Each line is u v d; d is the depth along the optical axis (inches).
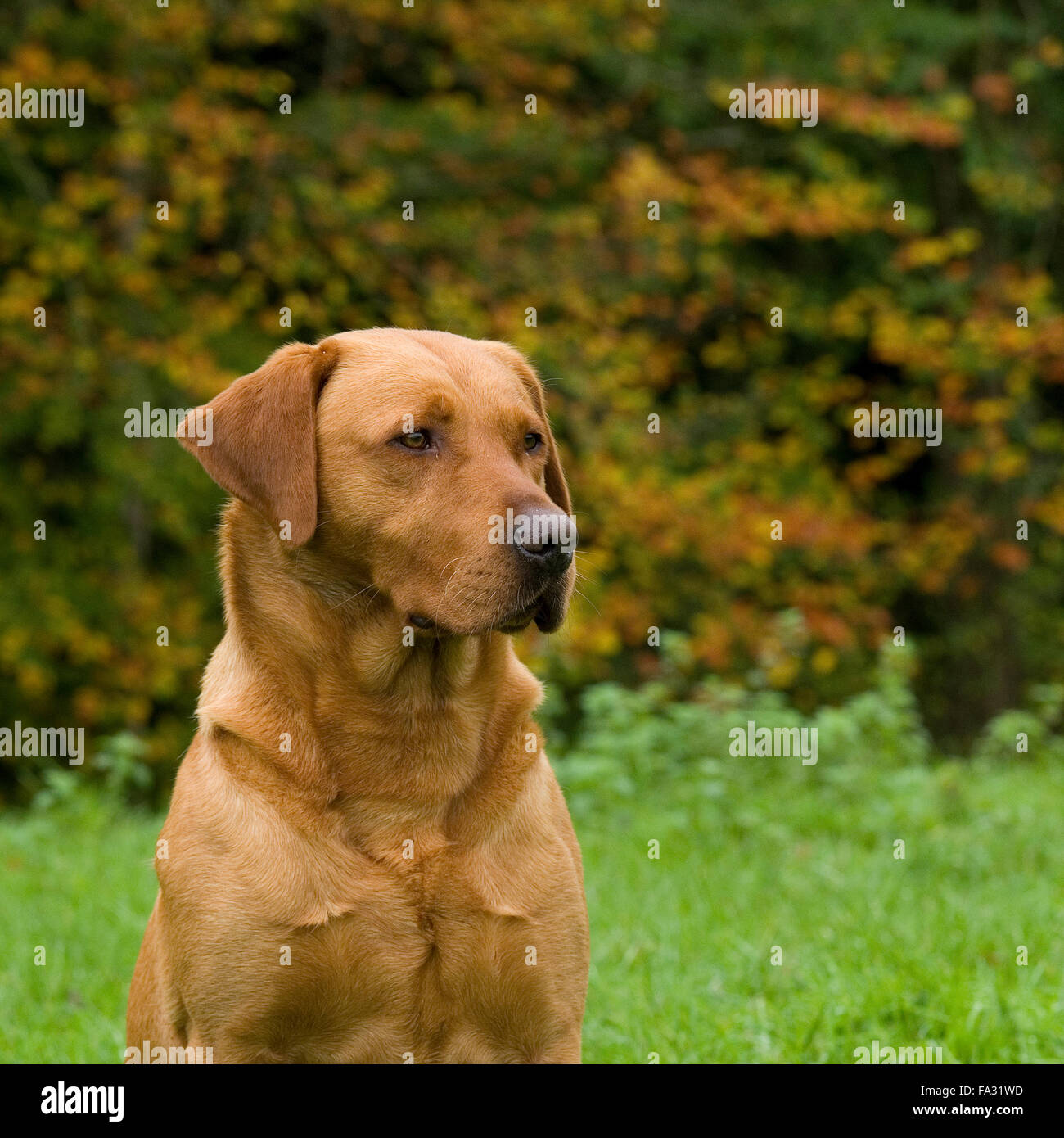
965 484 788.0
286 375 178.5
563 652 496.4
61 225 563.8
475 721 176.1
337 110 619.8
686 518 589.6
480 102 700.0
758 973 244.7
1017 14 774.5
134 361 589.0
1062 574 824.9
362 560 175.6
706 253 641.6
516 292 620.4
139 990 194.1
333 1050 172.1
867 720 416.2
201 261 594.9
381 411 175.2
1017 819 352.5
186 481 592.7
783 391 703.7
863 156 753.0
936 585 696.4
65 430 569.6
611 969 253.8
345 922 166.9
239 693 175.2
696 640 605.6
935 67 657.0
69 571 613.3
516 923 170.6
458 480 173.5
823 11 689.6
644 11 649.6
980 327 628.1
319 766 171.3
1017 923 261.6
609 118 655.8
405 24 633.0
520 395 188.7
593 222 611.5
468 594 169.2
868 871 309.3
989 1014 211.3
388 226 591.5
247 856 167.0
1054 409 856.9
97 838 366.0
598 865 323.9
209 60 649.6
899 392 784.3
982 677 810.8
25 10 598.2
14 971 263.9
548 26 624.4
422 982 170.2
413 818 171.9
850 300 678.5
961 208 784.3
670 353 642.8
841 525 648.4
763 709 422.3
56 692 641.6
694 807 362.3
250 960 166.1
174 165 561.9
